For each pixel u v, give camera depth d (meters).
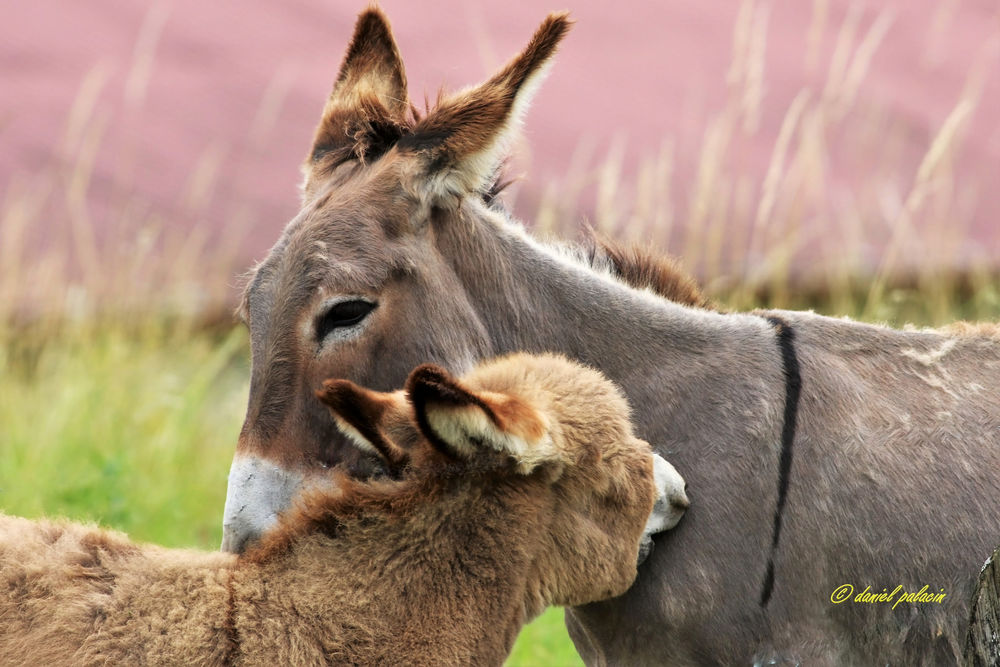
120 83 34.72
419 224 11.04
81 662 8.44
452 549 9.12
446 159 11.02
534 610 9.48
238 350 26.55
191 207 29.66
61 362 24.61
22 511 18.98
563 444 9.23
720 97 34.25
